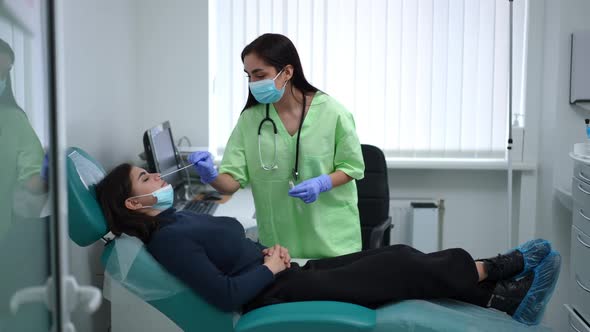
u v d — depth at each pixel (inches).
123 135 121.8
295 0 133.1
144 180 70.1
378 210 107.7
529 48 133.8
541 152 134.6
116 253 65.4
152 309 82.9
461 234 144.8
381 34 133.9
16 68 43.3
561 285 128.6
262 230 88.0
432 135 136.9
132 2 130.0
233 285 64.7
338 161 85.9
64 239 40.4
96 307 41.4
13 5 42.8
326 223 85.8
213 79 138.6
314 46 134.3
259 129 85.0
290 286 69.5
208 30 135.3
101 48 104.9
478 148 137.2
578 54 120.6
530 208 138.1
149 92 136.9
